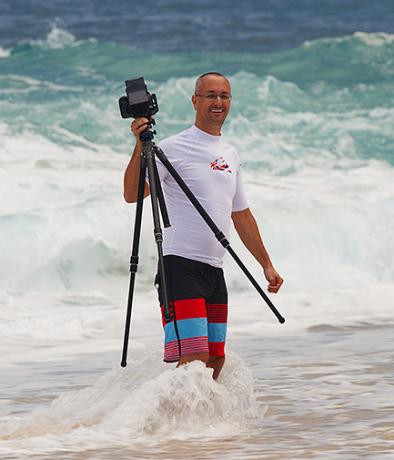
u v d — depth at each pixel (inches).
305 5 3533.5
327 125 1795.0
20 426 504.7
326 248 1278.3
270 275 549.3
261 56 2504.9
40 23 3110.2
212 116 529.3
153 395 496.1
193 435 479.8
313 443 462.3
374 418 516.1
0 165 1445.6
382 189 1475.1
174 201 524.4
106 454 445.7
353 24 3218.5
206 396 497.7
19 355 775.1
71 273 1184.2
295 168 1590.8
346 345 784.3
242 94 1961.1
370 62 2385.6
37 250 1180.5
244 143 1684.3
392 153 1695.4
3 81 2145.7
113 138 1674.5
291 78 2271.2
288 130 1766.7
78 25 3088.1
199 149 529.3
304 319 928.3
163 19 3203.7
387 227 1306.6
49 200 1316.4
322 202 1366.9
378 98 2060.8
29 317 965.8
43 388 640.4
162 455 442.6
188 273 515.2
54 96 1972.2
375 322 912.3
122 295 1147.9
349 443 460.4
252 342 810.8
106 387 557.0
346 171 1590.8
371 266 1280.8
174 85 1923.0
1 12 3299.7
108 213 1230.3
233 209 552.1
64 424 502.9
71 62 2423.7
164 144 530.6
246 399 525.0
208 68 2391.7
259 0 3590.1
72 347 810.8
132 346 809.5
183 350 509.0
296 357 729.6
